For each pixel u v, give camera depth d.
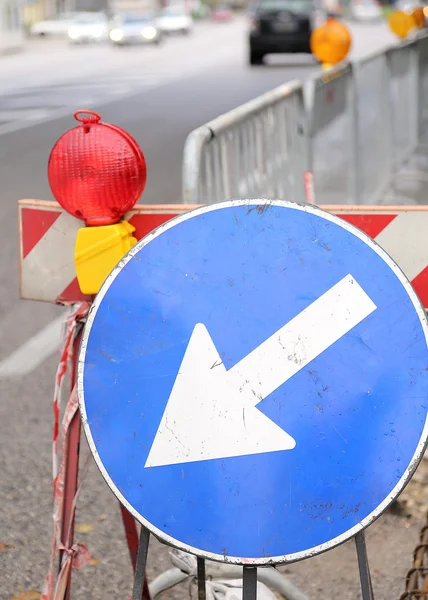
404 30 17.03
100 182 2.74
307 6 37.97
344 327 2.42
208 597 3.00
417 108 13.00
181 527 2.41
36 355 6.78
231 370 2.42
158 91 27.73
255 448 2.40
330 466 2.38
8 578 4.00
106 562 4.10
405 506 4.34
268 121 5.51
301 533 2.38
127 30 58.25
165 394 2.44
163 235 2.48
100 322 2.47
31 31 73.44
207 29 95.50
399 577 3.91
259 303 2.45
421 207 2.76
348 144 8.63
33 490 4.79
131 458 2.43
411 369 2.40
